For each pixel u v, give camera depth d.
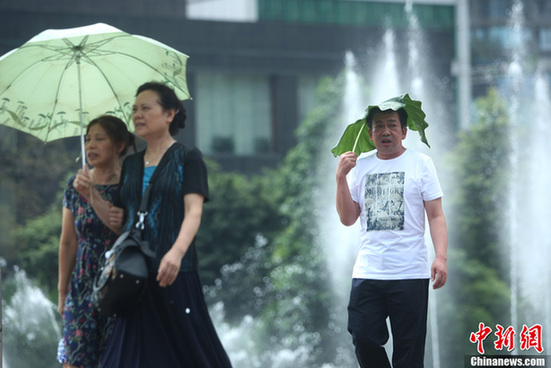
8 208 67.31
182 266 9.61
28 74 10.98
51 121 11.31
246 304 62.56
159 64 10.95
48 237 62.03
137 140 11.20
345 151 10.70
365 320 9.95
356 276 10.11
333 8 92.25
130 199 9.79
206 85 83.62
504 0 102.19
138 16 80.88
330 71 87.69
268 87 86.25
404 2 94.62
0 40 75.81
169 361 9.45
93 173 11.04
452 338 54.34
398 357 9.95
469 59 97.56
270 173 73.75
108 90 11.27
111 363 9.46
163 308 9.51
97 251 10.72
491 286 57.75
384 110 9.97
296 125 86.31
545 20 105.25
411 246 9.93
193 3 89.88
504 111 68.19
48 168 68.44
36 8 78.12
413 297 9.85
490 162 64.94
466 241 62.19
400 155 10.16
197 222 9.45
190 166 9.73
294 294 55.50
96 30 10.31
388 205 10.01
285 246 60.69
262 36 85.44
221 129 84.06
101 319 10.73
